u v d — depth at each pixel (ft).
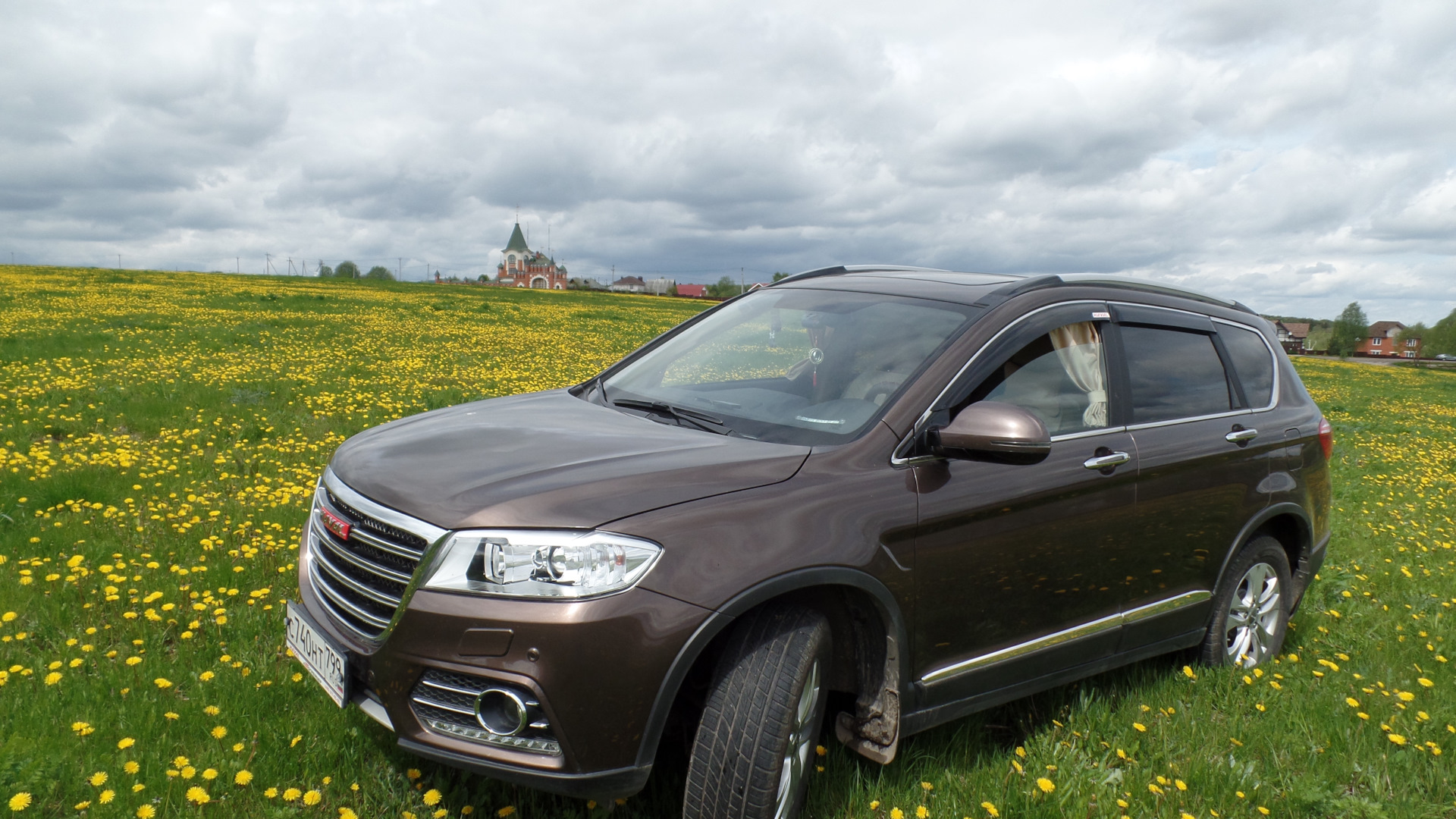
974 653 10.37
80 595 14.02
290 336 66.54
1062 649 11.25
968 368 10.60
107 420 29.25
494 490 8.31
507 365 58.29
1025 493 10.41
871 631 9.54
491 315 119.96
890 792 9.97
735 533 8.25
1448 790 11.34
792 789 8.53
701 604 7.84
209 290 136.67
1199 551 13.02
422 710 8.00
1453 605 18.89
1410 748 12.16
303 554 10.53
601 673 7.55
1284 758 11.91
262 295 124.98
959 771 10.68
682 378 12.18
